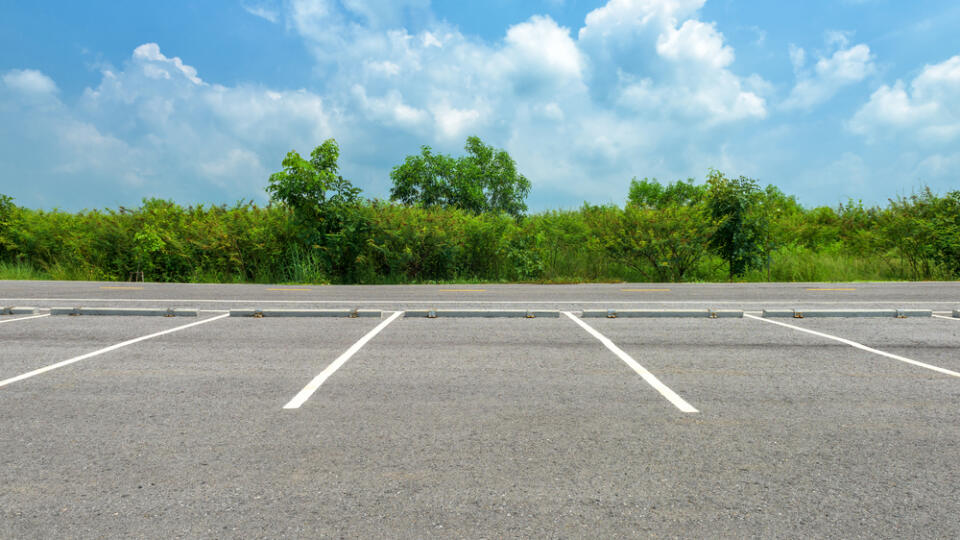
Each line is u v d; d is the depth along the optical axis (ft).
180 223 69.56
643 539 8.88
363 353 22.22
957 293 45.44
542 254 67.31
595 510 9.77
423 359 21.18
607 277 66.69
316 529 9.14
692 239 64.90
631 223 67.67
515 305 37.14
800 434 13.30
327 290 50.52
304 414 14.71
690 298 42.04
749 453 12.17
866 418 14.44
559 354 22.11
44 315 32.42
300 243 66.28
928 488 10.58
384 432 13.38
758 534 9.02
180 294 45.39
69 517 9.52
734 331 27.30
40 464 11.60
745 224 66.13
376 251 64.90
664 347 23.48
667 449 12.39
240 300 40.37
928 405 15.52
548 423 14.02
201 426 13.80
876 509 9.82
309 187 62.59
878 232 68.80
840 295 44.09
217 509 9.78
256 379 18.24
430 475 11.09
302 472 11.21
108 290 48.93
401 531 9.08
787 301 39.55
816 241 79.51
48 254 74.64
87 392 16.74
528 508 9.82
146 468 11.40
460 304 37.65
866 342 24.56
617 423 14.03
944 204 66.23
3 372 19.17
